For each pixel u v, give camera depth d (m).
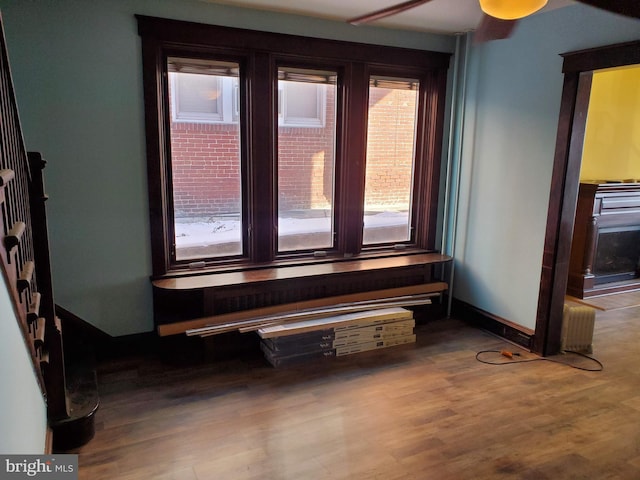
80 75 2.90
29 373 1.84
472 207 4.03
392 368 3.27
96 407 2.38
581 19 3.06
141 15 2.96
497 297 3.87
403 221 4.34
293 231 3.87
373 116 3.98
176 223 3.44
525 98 3.47
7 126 1.63
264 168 3.57
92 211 3.09
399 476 2.15
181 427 2.52
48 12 2.77
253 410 2.70
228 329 3.25
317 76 3.69
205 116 3.38
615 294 5.13
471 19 3.49
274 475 2.15
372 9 3.26
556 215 3.29
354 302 3.77
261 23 3.31
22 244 1.78
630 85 5.08
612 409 2.75
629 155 5.28
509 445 2.39
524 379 3.12
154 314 3.37
